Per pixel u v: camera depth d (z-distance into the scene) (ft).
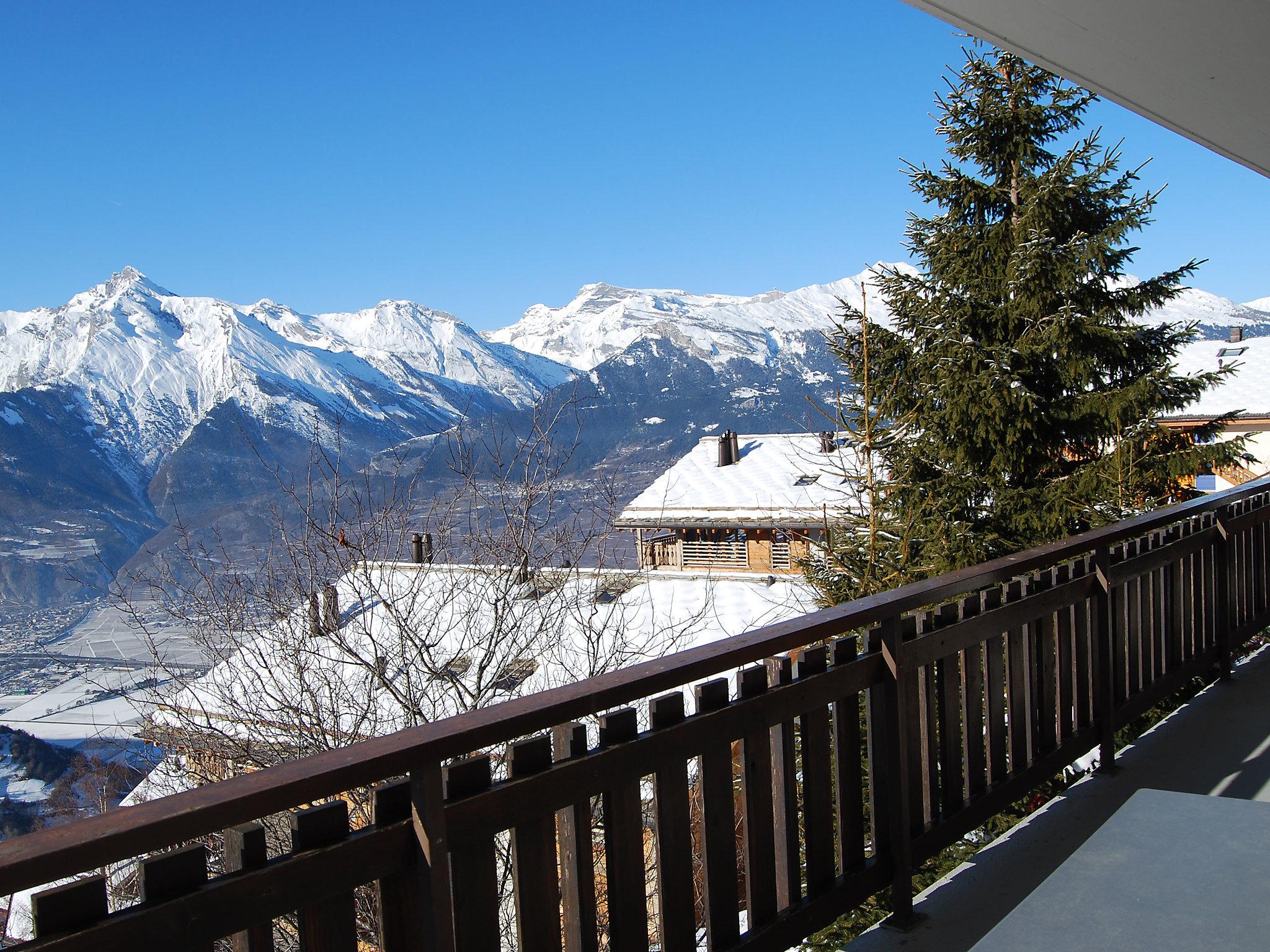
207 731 19.71
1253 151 13.94
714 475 93.61
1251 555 15.25
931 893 7.90
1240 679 13.82
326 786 3.96
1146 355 37.06
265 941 3.91
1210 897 4.72
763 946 6.24
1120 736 14.06
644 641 23.80
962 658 8.52
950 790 8.18
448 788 4.66
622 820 5.40
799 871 6.68
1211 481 62.64
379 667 19.71
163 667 19.66
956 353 34.58
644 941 5.48
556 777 5.04
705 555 83.35
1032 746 9.53
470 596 20.86
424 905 4.33
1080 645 10.26
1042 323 35.81
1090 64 10.93
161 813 3.55
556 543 21.43
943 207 39.63
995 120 37.70
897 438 31.76
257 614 19.99
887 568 28.35
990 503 35.27
